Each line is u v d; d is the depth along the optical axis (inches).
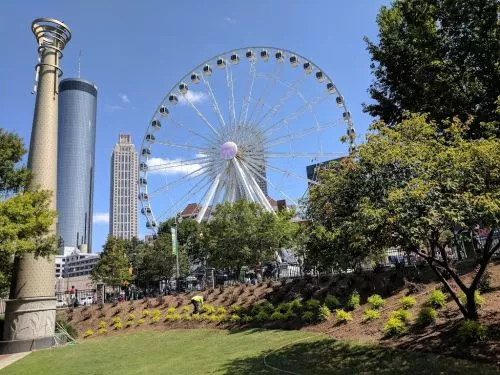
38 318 1114.7
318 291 962.1
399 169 490.9
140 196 2223.2
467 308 542.6
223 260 1852.9
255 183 2103.8
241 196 2107.5
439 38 928.3
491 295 621.6
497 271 695.1
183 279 2145.7
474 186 459.2
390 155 482.6
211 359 678.5
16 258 1135.6
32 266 1139.3
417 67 997.2
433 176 468.1
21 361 915.4
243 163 2119.8
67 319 1425.9
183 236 2770.7
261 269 1875.0
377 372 474.0
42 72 1321.4
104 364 768.9
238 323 1023.0
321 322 805.9
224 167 2137.1
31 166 1237.1
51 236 1035.9
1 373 789.2
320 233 530.9
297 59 2086.6
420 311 615.2
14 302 1106.7
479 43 866.1
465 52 885.2
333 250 525.0
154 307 1387.8
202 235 2110.0
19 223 922.7
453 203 440.1
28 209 948.6
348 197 518.3
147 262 2615.7
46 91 1306.6
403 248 508.1
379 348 565.0
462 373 423.8
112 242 2416.3
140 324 1270.9
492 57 861.8
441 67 926.4
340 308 842.2
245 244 1791.3
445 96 944.9
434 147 517.0
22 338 1088.2
